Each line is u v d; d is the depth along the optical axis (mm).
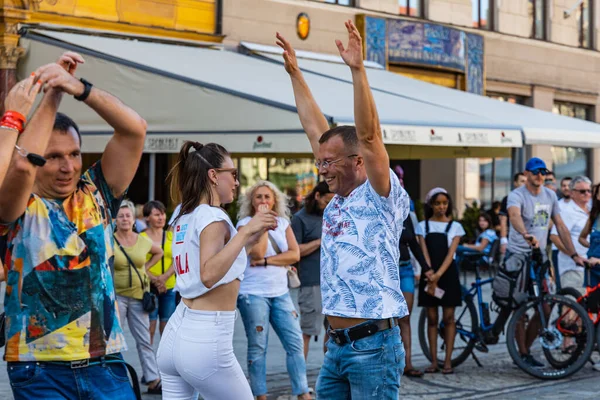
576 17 27672
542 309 9477
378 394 4504
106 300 3961
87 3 16672
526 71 25781
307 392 7820
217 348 4820
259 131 11672
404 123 12031
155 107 12734
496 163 24953
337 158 4578
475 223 20578
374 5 21453
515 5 25469
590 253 10234
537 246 9508
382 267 4500
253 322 7668
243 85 12555
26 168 3645
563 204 11406
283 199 7949
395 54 21531
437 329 9797
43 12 16031
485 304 9875
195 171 5043
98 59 13523
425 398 8422
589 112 28562
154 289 8789
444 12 23188
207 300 4840
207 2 18469
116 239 8352
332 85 14516
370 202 4520
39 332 3834
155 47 15633
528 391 8797
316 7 20250
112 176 4051
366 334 4480
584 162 27453
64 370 3852
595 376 9664
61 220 3902
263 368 7711
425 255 9516
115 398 3926
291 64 5270
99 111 3859
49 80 3672
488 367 10086
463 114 13828
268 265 7723
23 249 3855
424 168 24531
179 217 5047
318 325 8984
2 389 8211
